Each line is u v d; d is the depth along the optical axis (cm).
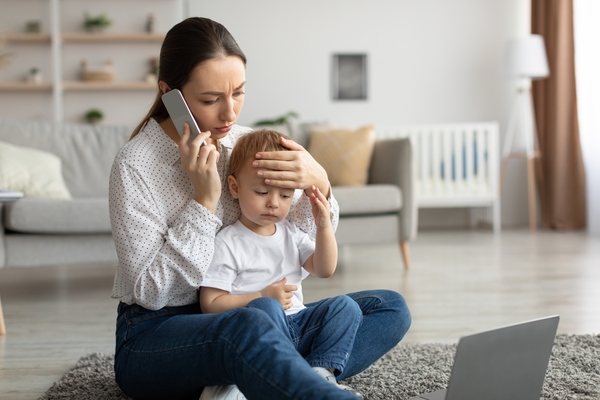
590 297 262
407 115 576
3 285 320
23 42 530
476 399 105
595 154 511
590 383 147
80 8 536
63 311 256
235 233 129
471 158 530
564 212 530
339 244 334
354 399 88
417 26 573
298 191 141
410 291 281
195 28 116
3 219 271
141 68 545
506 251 407
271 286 126
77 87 519
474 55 575
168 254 118
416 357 173
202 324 110
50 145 343
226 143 135
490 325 217
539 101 550
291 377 93
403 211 342
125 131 360
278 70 567
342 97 571
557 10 523
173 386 117
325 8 568
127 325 123
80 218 274
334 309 127
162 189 123
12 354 193
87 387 153
